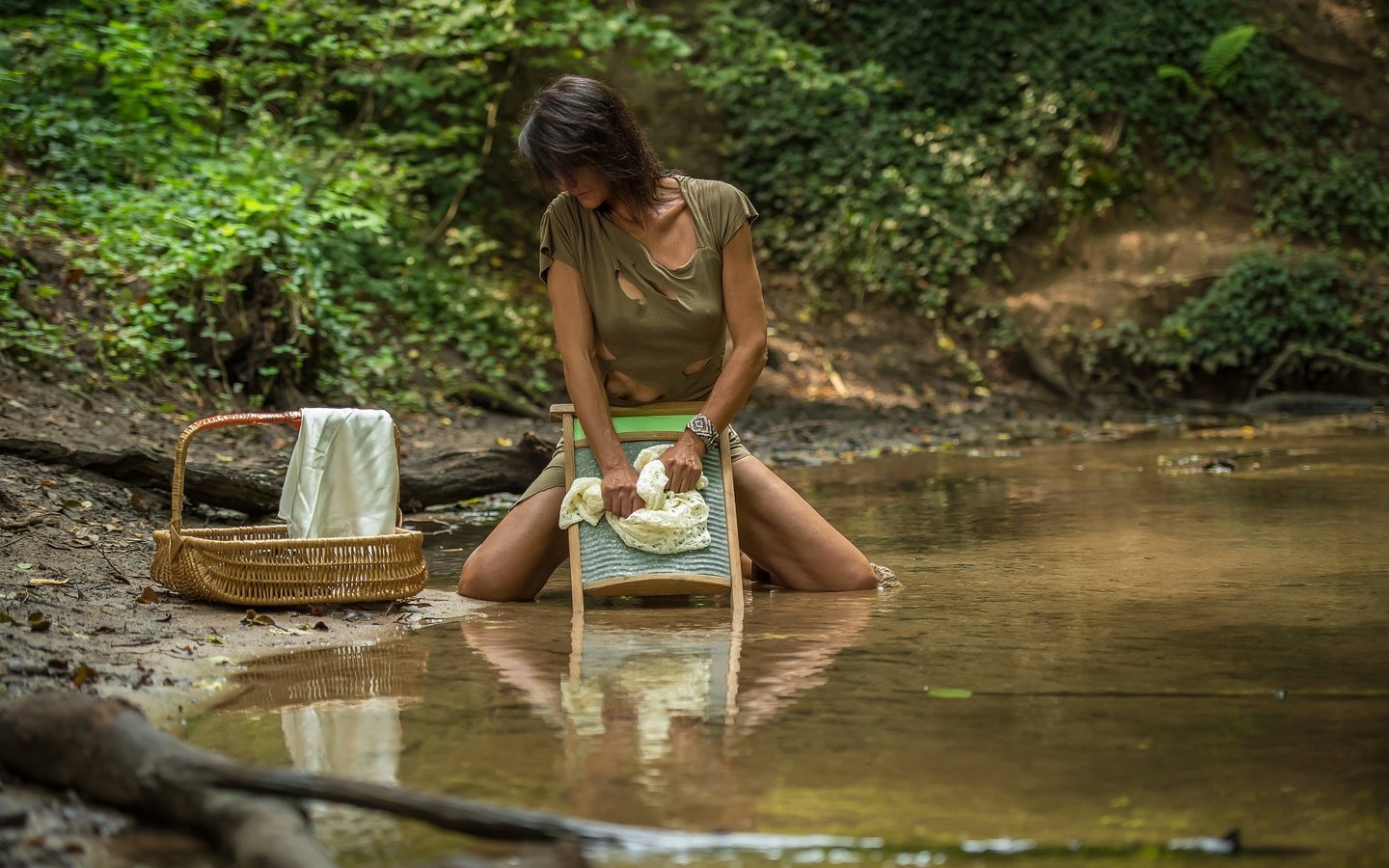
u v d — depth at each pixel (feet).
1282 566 15.15
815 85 41.86
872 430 34.58
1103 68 47.37
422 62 40.22
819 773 8.04
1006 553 16.57
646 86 47.67
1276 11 49.24
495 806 6.89
